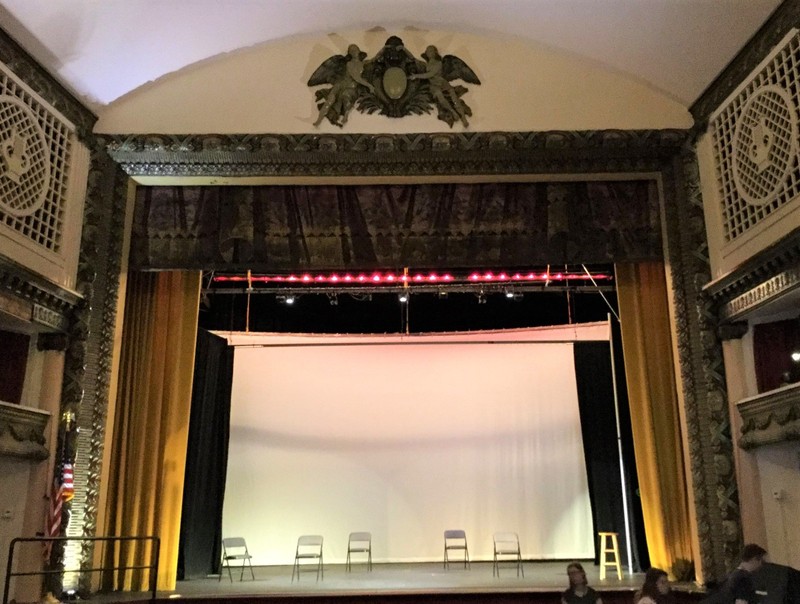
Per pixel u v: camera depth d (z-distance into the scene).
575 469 12.02
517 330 12.67
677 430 9.34
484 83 9.27
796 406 7.15
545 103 9.22
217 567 11.13
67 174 8.62
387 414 12.27
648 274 9.92
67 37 7.95
